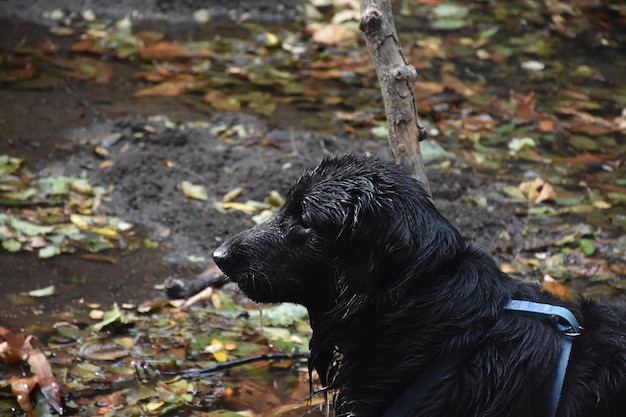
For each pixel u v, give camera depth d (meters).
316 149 8.49
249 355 6.02
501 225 7.47
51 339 6.06
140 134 8.51
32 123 8.60
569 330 4.23
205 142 8.49
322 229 4.32
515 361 4.12
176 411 5.50
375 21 5.27
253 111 9.12
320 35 10.75
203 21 11.16
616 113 9.50
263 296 4.62
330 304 4.45
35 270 6.74
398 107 5.32
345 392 4.49
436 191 7.89
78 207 7.48
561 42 11.12
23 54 9.98
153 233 7.27
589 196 7.98
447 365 4.19
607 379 4.20
